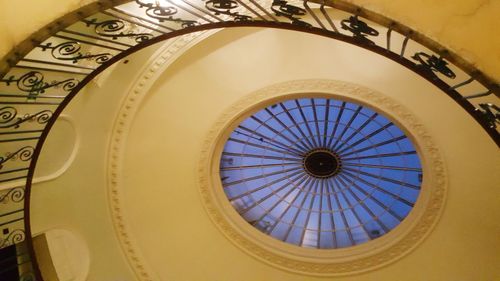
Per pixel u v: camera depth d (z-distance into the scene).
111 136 6.36
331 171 8.32
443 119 6.54
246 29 6.30
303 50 6.59
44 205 5.45
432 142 6.68
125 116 6.34
